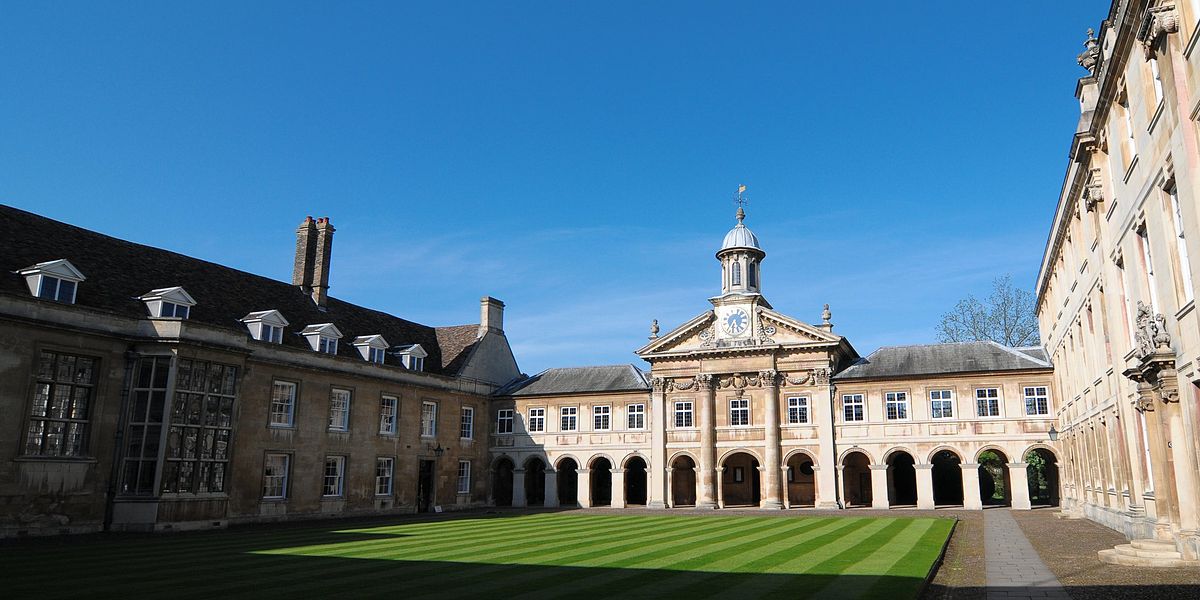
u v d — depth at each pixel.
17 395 26.75
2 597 13.02
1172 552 16.17
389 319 50.47
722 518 35.81
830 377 46.69
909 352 47.34
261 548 21.69
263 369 35.94
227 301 37.88
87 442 28.80
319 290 44.50
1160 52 14.88
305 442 37.72
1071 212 27.39
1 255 28.78
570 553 19.80
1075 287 29.17
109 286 32.16
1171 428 16.34
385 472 42.81
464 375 50.16
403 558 18.80
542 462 51.94
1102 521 27.45
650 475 49.22
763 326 48.69
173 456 30.20
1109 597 12.69
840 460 45.62
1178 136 14.22
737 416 48.56
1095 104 22.45
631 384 51.56
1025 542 22.36
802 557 18.48
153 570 16.69
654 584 14.26
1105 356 24.41
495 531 27.94
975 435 43.34
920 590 13.50
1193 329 14.62
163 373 30.62
